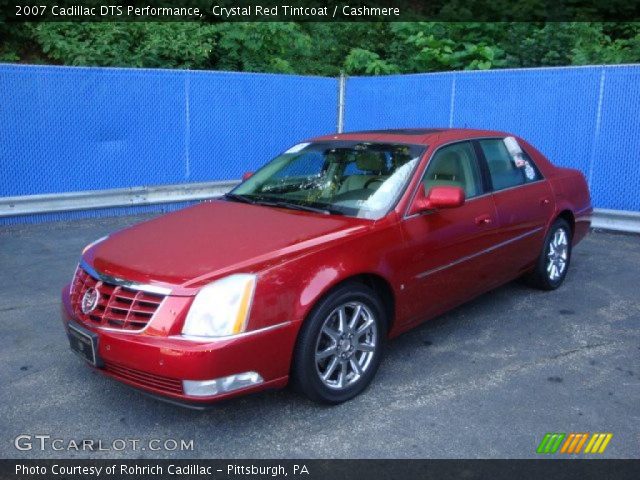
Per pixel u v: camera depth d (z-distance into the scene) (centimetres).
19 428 338
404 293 393
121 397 373
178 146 945
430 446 318
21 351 438
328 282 338
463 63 1287
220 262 329
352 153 458
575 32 1211
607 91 809
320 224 379
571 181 593
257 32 1247
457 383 388
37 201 816
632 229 796
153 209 930
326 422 343
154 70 900
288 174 470
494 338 463
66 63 1116
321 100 1089
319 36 1428
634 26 1323
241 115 998
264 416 350
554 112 860
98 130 866
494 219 469
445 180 442
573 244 602
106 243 382
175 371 300
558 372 404
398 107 1037
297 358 334
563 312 519
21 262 656
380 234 378
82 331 333
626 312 519
